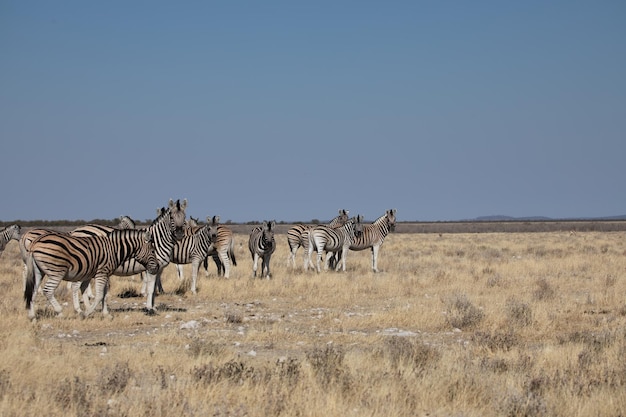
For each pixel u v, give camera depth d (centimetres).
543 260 5419
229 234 4056
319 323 2633
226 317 2711
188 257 3412
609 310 2928
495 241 10262
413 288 3647
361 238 4688
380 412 1406
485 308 2892
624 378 1653
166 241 2917
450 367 1722
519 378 1656
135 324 2556
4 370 1625
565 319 2700
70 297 3288
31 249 2462
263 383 1577
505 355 1992
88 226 2922
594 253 6625
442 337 2384
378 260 5719
